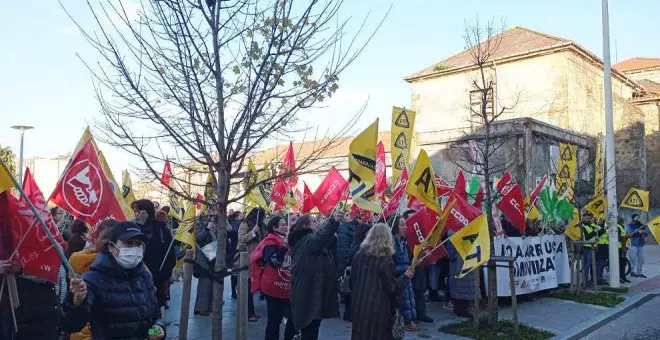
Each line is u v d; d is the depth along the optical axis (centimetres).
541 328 898
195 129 458
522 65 3048
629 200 1510
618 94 3675
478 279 847
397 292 528
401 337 539
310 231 645
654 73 4503
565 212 1277
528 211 1158
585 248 1341
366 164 672
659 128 3753
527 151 2073
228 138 459
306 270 617
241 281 556
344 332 841
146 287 411
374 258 537
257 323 896
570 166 1319
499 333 828
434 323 898
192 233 587
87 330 475
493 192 1058
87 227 579
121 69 460
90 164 530
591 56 3080
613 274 1357
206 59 462
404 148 954
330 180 962
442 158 2375
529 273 1114
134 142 473
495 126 2166
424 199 729
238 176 490
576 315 1020
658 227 1517
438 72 3322
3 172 355
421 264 858
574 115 2933
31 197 404
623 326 983
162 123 456
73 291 353
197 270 686
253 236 822
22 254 394
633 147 3275
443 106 3328
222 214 473
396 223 817
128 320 387
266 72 459
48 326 430
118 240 392
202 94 454
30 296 420
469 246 638
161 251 757
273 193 1070
